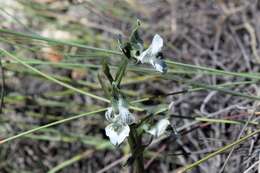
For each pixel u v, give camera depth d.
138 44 0.34
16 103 0.55
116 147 0.34
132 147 0.37
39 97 0.55
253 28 0.56
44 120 0.54
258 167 0.41
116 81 0.35
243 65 0.53
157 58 0.34
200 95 0.51
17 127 0.54
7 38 0.50
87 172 0.53
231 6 0.60
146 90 0.55
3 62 0.49
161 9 0.63
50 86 0.58
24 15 0.63
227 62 0.55
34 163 0.54
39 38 0.43
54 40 0.43
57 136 0.54
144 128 0.36
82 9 0.64
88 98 0.56
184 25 0.60
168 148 0.51
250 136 0.41
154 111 0.36
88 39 0.60
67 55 0.47
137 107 0.44
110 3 0.64
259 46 0.55
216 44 0.56
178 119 0.50
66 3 0.65
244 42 0.56
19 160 0.54
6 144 0.54
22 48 0.51
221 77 0.52
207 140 0.47
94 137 0.54
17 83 0.57
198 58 0.56
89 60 0.57
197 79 0.52
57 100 0.57
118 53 0.43
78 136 0.52
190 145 0.50
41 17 0.63
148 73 0.45
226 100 0.50
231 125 0.47
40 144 0.55
